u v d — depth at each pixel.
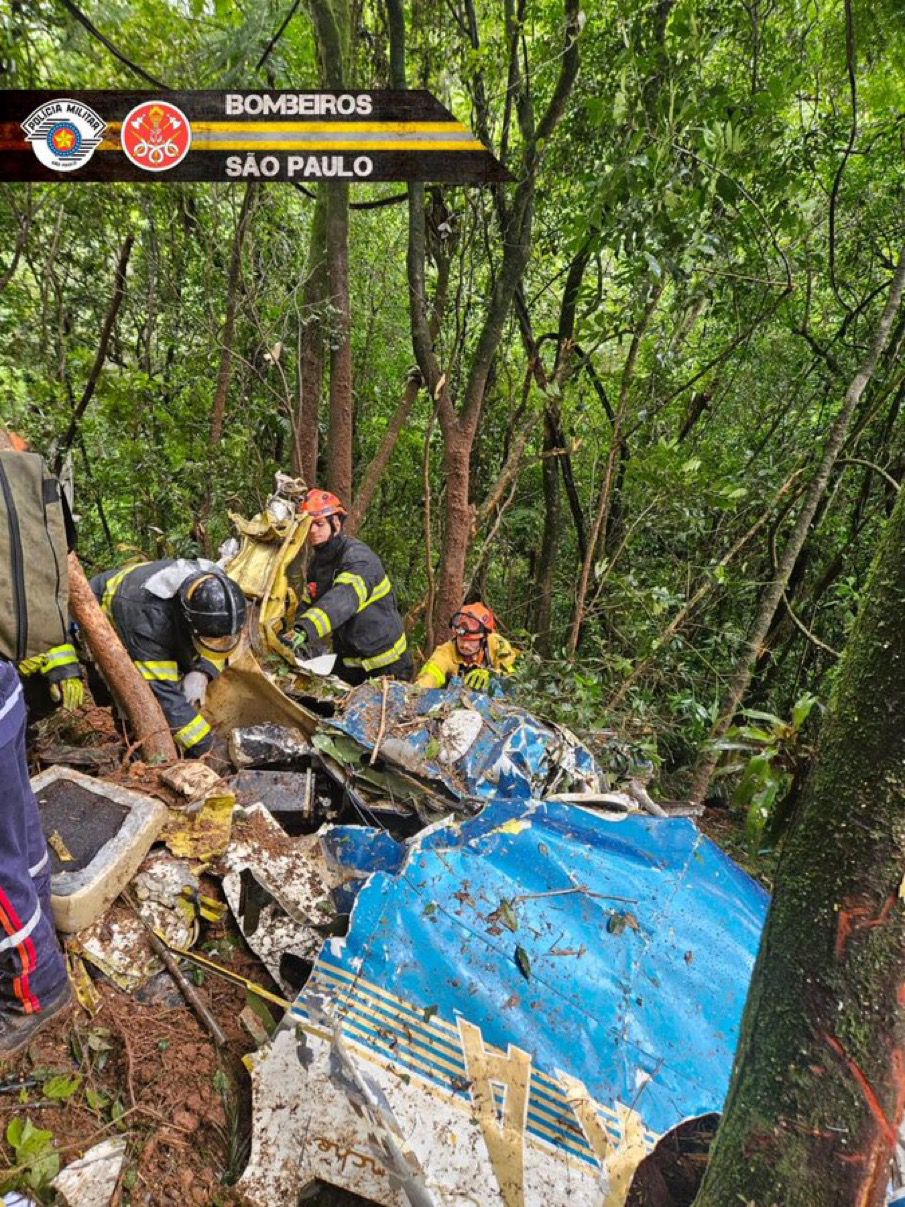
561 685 3.77
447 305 4.91
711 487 3.54
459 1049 1.67
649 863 2.22
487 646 4.00
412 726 2.73
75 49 3.75
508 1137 1.56
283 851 2.21
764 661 4.51
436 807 2.55
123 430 4.54
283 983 2.01
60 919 1.95
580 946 1.91
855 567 4.38
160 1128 1.69
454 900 1.94
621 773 3.24
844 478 4.44
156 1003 1.95
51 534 2.04
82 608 2.39
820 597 4.26
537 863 2.09
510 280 3.72
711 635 4.63
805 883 0.77
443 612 4.13
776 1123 0.78
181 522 4.73
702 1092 1.68
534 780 2.66
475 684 3.69
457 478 3.98
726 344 4.68
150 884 2.10
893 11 3.51
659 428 4.23
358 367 6.05
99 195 4.39
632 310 3.47
